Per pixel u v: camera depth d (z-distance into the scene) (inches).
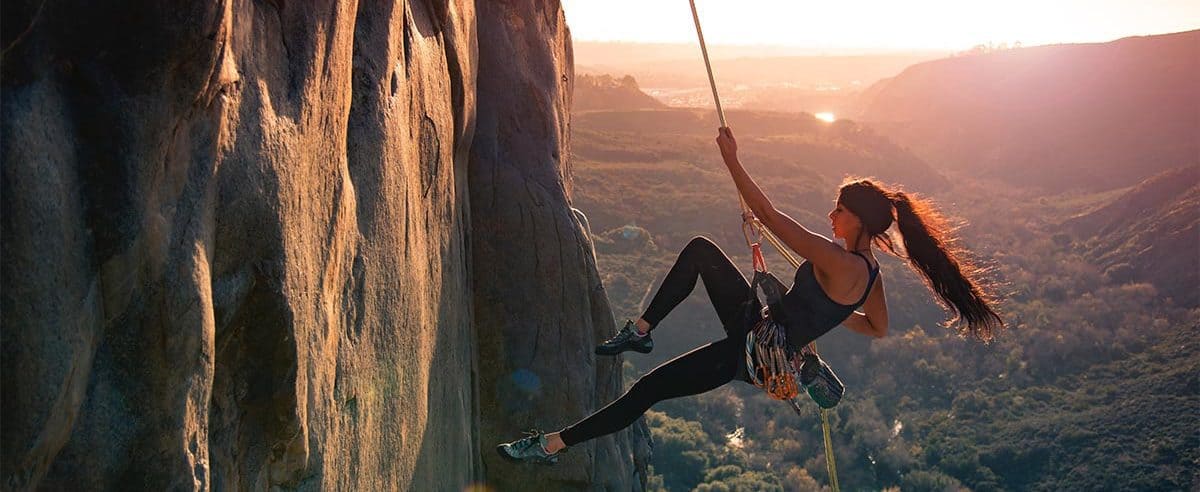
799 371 195.8
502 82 449.1
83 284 124.0
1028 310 4239.7
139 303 134.7
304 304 178.5
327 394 197.8
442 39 319.3
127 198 127.9
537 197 436.5
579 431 210.7
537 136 451.8
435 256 300.7
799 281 196.1
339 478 209.3
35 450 117.6
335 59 195.3
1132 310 4146.2
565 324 428.1
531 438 213.0
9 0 113.7
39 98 118.6
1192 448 2876.5
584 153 6254.9
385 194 236.8
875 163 6953.7
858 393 3430.1
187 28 128.2
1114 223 5251.0
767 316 197.0
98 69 125.3
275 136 165.5
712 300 216.4
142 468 138.6
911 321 3897.6
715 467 2632.9
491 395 414.9
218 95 145.9
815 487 2630.4
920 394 3440.0
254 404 174.2
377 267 231.8
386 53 242.2
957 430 3191.4
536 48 472.7
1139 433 3038.9
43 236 116.3
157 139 131.8
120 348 134.3
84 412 129.5
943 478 2861.7
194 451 148.0
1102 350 3725.4
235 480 172.7
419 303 271.7
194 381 145.6
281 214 166.4
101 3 121.5
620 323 3558.1
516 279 425.4
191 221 142.0
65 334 119.6
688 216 4901.6
